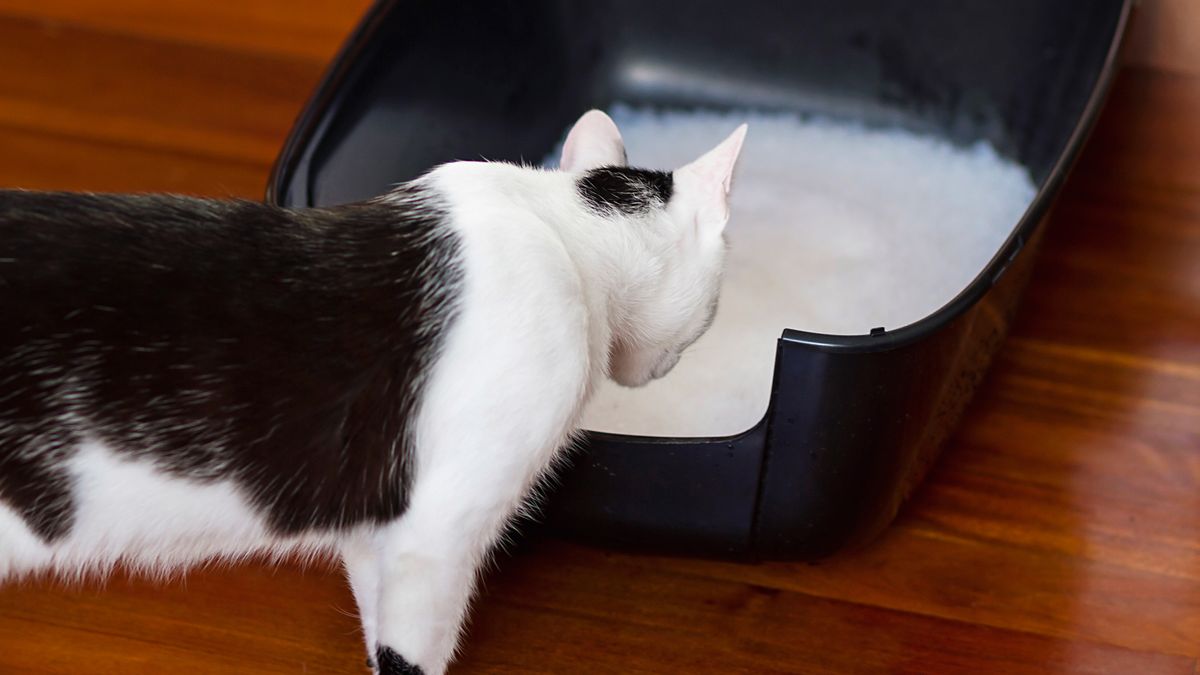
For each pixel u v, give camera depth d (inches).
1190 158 81.6
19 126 77.9
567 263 42.8
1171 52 87.1
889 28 75.6
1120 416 64.1
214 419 38.0
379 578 42.9
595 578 54.4
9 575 40.3
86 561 40.7
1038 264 73.1
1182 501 59.7
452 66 67.7
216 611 51.8
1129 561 56.7
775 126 77.5
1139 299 71.2
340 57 60.6
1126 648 52.9
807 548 51.5
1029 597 54.9
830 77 77.5
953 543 57.2
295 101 82.9
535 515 51.3
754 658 51.6
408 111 64.8
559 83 76.1
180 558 41.9
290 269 39.0
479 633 51.6
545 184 45.8
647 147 76.1
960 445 62.1
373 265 39.9
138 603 51.8
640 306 47.4
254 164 77.0
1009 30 73.0
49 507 38.1
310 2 91.8
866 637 52.7
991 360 60.4
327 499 40.7
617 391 58.6
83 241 37.0
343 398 39.3
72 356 36.4
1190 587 55.6
